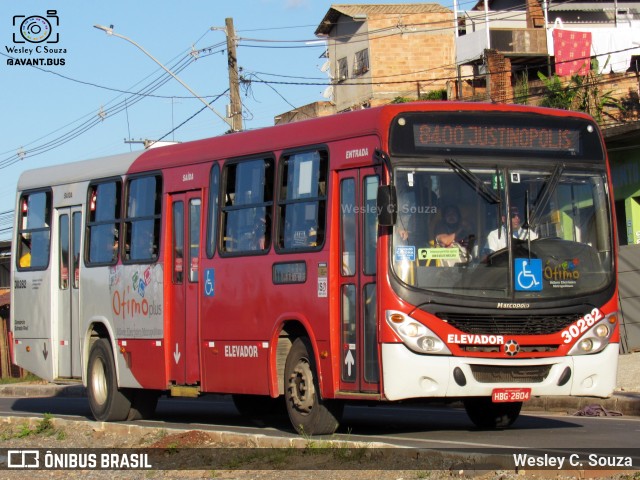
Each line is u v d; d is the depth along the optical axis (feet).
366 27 169.48
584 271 37.55
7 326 131.13
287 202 40.86
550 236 37.19
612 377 37.81
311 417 39.45
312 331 38.88
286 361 40.96
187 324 46.42
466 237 36.22
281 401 54.95
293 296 40.01
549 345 36.63
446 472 30.14
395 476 30.32
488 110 37.32
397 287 35.42
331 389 37.91
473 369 35.73
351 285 37.50
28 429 50.80
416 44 169.17
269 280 41.34
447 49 169.89
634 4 172.86
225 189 44.68
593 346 37.29
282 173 41.39
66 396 92.84
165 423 50.72
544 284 36.73
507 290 36.17
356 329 37.11
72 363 54.80
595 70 140.97
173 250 47.83
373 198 36.76
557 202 37.55
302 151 40.32
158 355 48.08
